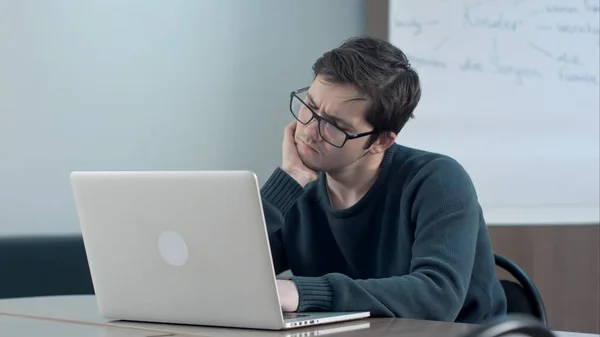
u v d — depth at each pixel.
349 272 1.86
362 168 1.78
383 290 1.37
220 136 2.92
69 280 2.37
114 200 1.30
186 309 1.26
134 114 2.73
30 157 2.52
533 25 3.00
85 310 1.50
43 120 2.54
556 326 3.00
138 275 1.30
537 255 2.99
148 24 2.76
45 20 2.54
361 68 1.64
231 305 1.21
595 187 3.02
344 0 3.17
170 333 1.19
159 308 1.29
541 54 3.00
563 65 3.01
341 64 1.65
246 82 2.98
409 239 1.71
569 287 3.00
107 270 1.34
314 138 1.70
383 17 3.02
